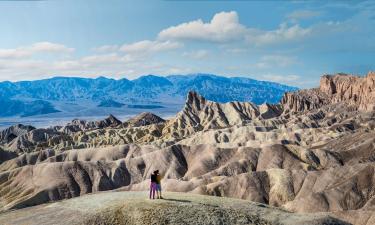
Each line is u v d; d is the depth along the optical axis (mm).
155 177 52094
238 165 174000
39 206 62188
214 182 149500
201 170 179750
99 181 174250
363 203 125438
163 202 49812
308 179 143375
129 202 49969
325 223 50562
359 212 105875
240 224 46844
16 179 177000
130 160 189250
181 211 47344
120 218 46688
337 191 130000
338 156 180000
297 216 52375
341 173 142000
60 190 166000
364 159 174250
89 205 52844
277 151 179750
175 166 186875
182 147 197750
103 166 182750
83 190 169125
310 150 182000
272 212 52781
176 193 58781
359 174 134875
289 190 141000
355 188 130500
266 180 147375
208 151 190875
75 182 171750
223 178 153000
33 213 56000
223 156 187000
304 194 138500
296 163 173250
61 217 50344
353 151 183875
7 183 176375
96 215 47812
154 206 48188
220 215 47844
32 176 175875
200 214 47219
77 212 50688
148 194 56500
